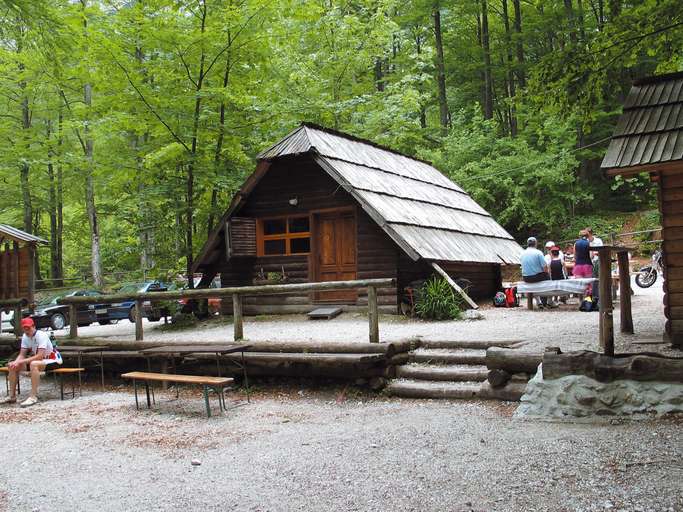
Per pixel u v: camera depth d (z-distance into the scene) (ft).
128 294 38.73
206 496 16.61
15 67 78.54
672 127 25.22
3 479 19.10
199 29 53.21
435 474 17.22
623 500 14.43
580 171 105.60
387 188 51.90
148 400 29.43
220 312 55.77
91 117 58.65
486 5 116.26
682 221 26.09
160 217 60.80
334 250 51.62
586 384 22.33
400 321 44.09
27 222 100.73
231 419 25.89
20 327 44.91
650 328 32.48
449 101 130.31
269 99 66.74
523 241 105.81
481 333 33.91
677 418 20.77
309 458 19.52
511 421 22.39
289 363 31.07
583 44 29.32
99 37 49.44
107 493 17.30
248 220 53.78
